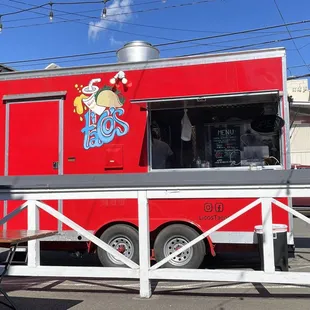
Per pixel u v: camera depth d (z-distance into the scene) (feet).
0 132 24.66
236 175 17.07
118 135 23.21
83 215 22.65
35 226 17.84
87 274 17.44
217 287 18.94
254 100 22.06
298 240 33.94
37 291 18.62
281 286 18.92
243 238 20.95
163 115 22.97
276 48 21.58
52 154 23.88
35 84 24.36
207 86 22.17
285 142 21.40
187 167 22.61
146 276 17.01
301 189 15.85
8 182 20.12
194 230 21.45
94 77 23.67
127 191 17.28
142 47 25.90
